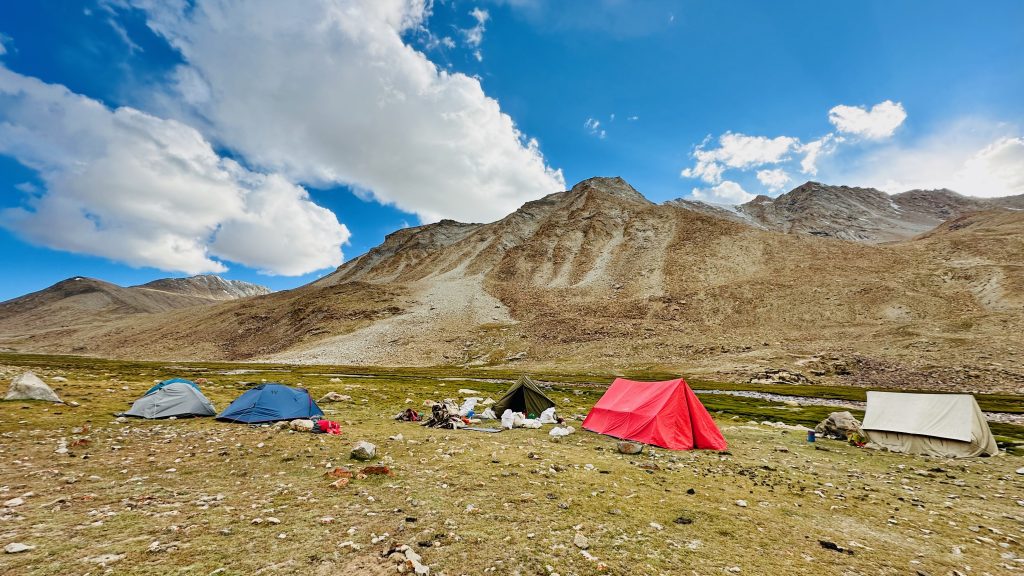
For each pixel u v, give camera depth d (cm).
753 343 9731
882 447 2217
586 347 11044
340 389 4422
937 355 7219
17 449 1379
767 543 894
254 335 16988
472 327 13950
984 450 2027
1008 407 4188
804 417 3566
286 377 6325
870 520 1086
